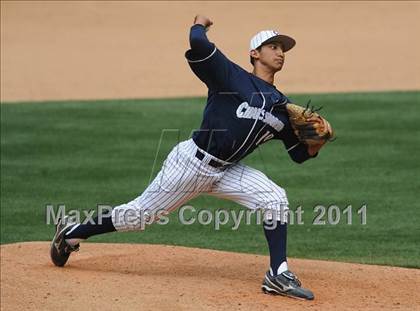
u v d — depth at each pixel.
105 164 37.84
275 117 18.84
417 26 79.25
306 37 77.00
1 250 23.28
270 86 18.97
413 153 38.94
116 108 50.91
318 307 17.58
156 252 23.16
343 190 33.12
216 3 92.69
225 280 19.84
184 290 18.78
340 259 24.00
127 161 38.44
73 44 77.75
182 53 72.75
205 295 18.36
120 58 71.44
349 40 75.19
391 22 81.25
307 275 20.53
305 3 90.75
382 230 27.61
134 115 48.66
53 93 57.69
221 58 18.25
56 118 47.97
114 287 19.08
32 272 20.55
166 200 19.66
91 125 46.03
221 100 18.53
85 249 23.58
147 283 19.41
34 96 56.59
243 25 82.00
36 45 77.56
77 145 41.56
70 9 91.88
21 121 47.09
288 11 87.75
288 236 27.17
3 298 18.44
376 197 31.91
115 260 22.16
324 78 61.12
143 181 35.00
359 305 17.78
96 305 17.78
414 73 61.62
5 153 40.06
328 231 27.73
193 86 59.44
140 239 27.28
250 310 17.30
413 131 43.22
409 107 49.28
